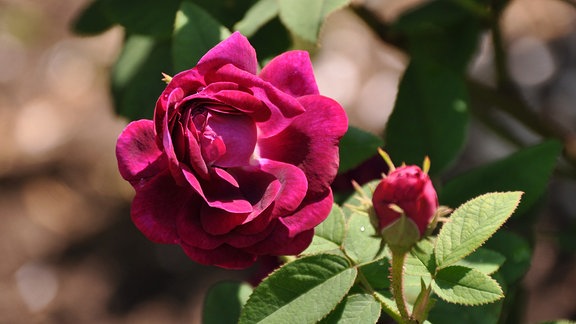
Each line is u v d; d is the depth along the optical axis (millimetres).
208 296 908
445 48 963
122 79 992
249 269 1771
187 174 763
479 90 1050
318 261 800
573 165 1058
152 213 783
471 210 797
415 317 793
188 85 777
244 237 781
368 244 819
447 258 793
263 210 776
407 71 918
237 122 781
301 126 795
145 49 981
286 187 783
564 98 1908
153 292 1868
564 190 1719
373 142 867
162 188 784
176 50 853
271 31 908
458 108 912
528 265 879
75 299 1885
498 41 1027
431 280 794
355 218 825
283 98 776
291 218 789
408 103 915
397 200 770
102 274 1910
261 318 794
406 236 772
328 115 794
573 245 1029
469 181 895
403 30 974
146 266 1908
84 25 1003
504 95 1051
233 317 904
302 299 797
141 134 787
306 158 794
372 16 1018
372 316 801
